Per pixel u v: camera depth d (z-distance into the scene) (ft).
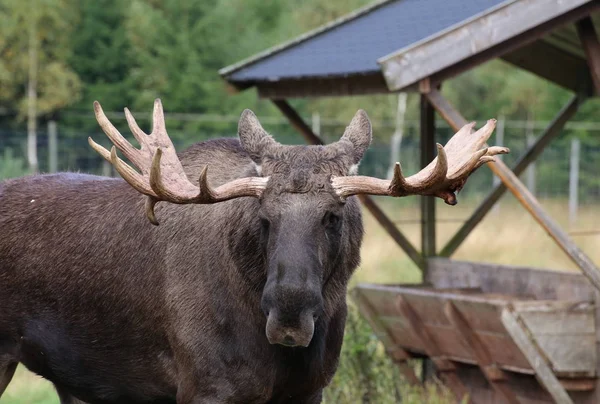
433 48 45.11
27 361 38.32
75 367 37.17
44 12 170.50
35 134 147.64
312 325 29.32
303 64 53.67
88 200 37.52
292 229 29.76
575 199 131.75
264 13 213.25
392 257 94.89
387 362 53.11
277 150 31.27
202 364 33.65
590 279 42.32
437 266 56.95
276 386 33.37
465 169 30.45
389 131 190.29
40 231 37.55
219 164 35.24
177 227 34.71
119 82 179.93
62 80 169.27
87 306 36.27
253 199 32.48
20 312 37.70
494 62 202.08
